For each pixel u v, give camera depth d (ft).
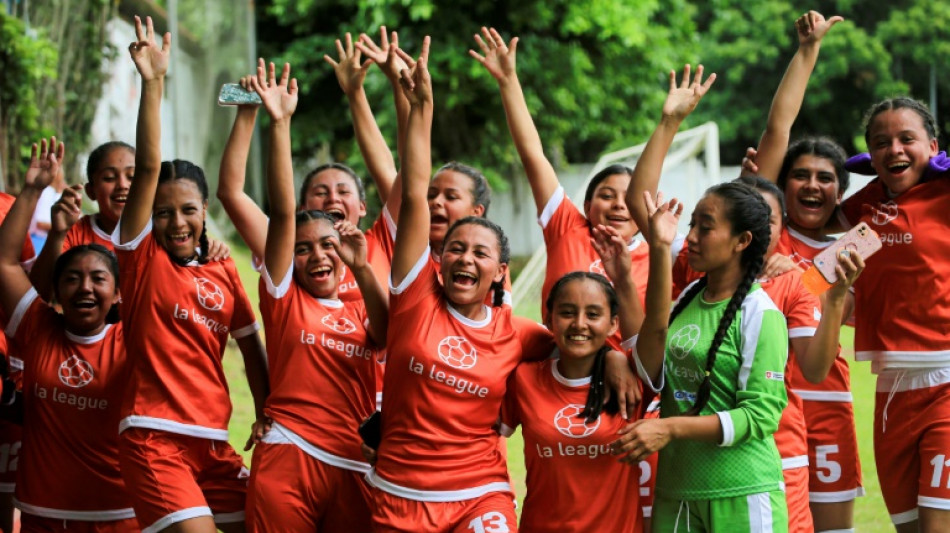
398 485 18.62
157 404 20.07
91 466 21.06
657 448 16.96
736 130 91.81
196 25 59.11
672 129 20.04
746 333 17.57
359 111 23.52
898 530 21.88
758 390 17.38
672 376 18.33
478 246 18.89
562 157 78.69
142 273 20.25
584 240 22.12
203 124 58.75
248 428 34.04
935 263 20.88
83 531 21.13
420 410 18.70
